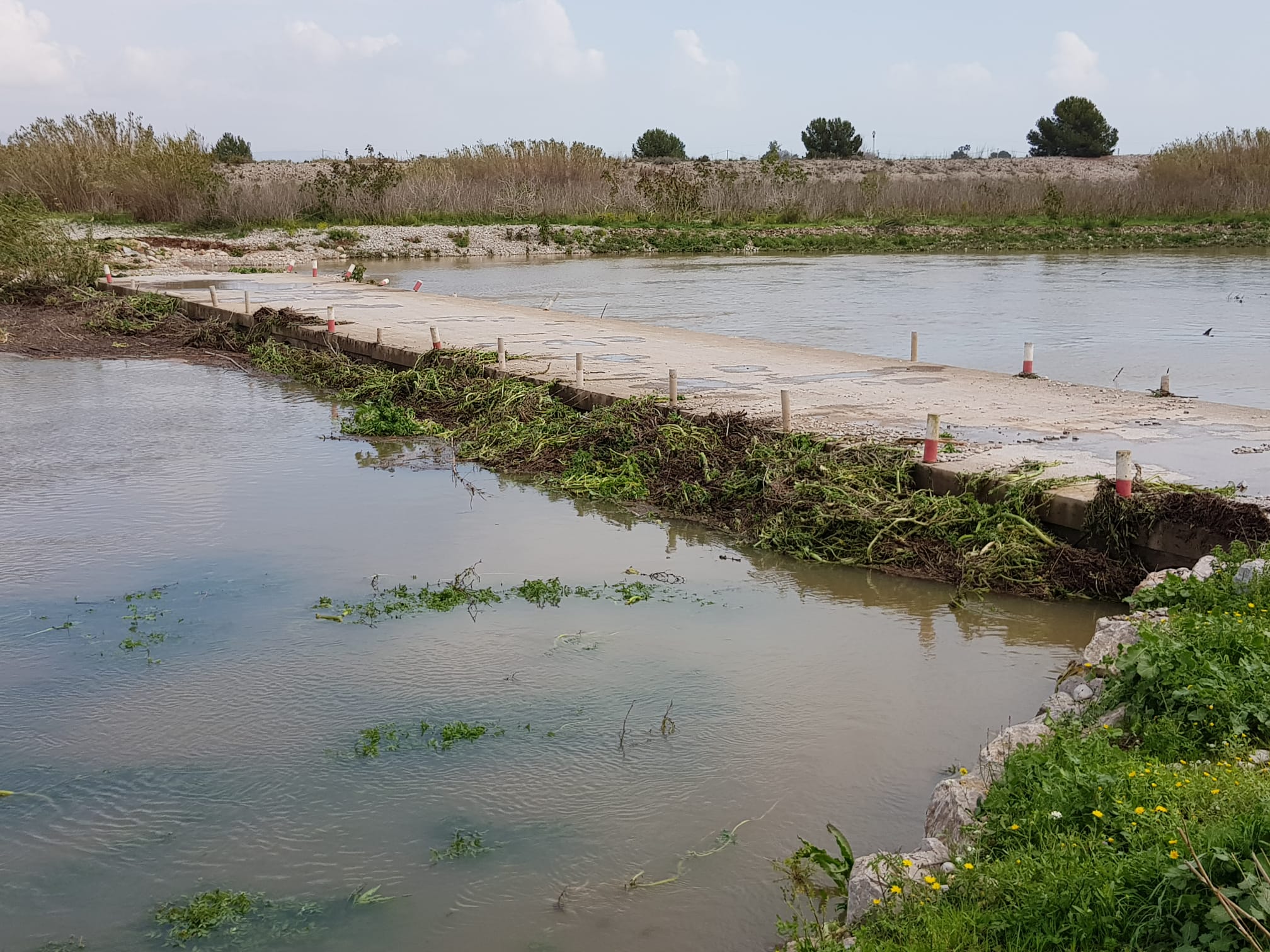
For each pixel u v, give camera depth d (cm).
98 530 1198
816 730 751
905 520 1089
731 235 5294
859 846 614
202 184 5066
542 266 4341
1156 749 561
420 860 611
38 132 5244
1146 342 2241
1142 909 414
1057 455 1173
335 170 5606
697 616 961
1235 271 3766
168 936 552
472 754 724
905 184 6194
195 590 1029
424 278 3872
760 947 535
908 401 1489
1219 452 1180
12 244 3103
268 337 2375
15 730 767
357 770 707
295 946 542
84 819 657
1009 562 1012
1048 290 3272
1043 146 9362
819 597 1005
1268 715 561
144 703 804
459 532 1202
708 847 617
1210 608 735
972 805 555
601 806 661
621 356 1909
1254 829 427
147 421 1725
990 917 438
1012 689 812
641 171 6656
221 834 640
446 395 1770
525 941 543
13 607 987
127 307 2797
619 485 1322
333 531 1201
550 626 941
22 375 2116
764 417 1393
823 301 3045
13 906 579
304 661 873
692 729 754
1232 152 5884
